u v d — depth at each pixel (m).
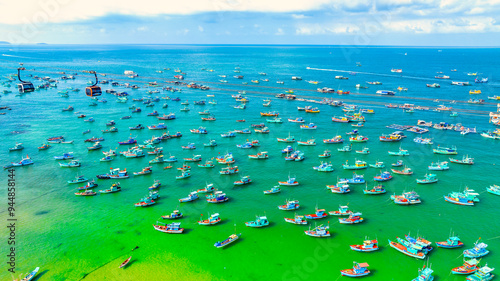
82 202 119.44
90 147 171.75
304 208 115.19
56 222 107.06
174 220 108.19
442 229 102.94
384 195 123.50
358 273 83.75
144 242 97.25
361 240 97.62
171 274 85.12
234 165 152.12
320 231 99.19
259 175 141.88
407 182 133.50
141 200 118.75
